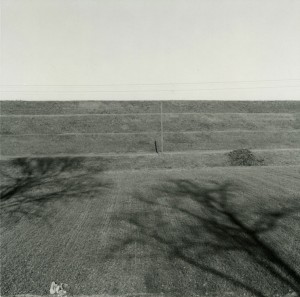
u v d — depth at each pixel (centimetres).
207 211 991
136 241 809
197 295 583
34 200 1179
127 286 619
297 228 841
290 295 573
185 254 730
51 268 700
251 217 927
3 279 667
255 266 667
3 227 945
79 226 923
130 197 1156
